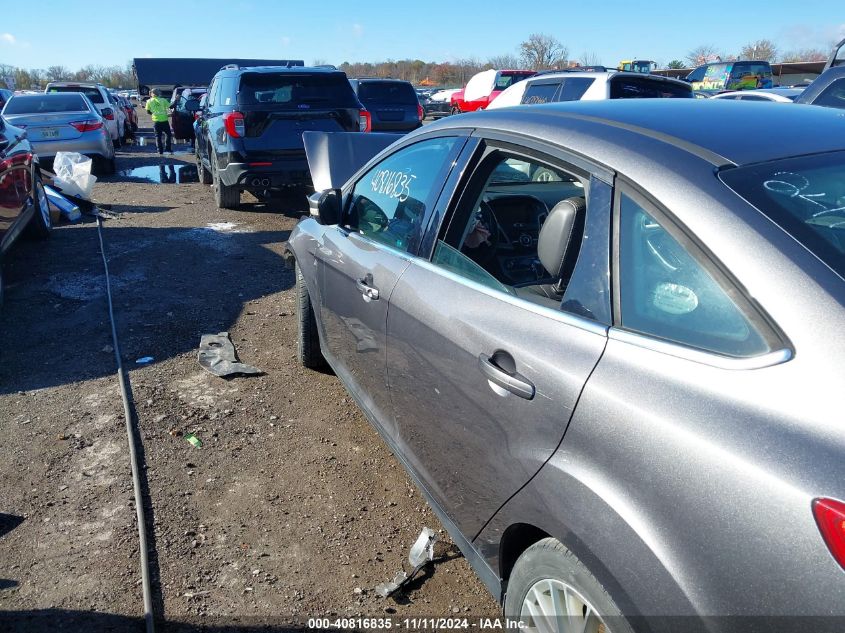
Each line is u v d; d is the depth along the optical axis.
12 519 3.19
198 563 2.94
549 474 1.93
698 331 1.71
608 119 2.30
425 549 2.94
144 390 4.45
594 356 1.90
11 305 5.98
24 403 4.26
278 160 8.91
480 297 2.43
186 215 9.84
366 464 3.71
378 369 3.17
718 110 2.39
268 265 7.29
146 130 29.45
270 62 37.97
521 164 2.98
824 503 1.34
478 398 2.29
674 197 1.85
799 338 1.51
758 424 1.50
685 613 1.54
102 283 6.60
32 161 7.54
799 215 1.74
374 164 3.70
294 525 3.20
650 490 1.63
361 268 3.33
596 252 2.03
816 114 2.40
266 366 4.86
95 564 2.91
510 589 2.18
